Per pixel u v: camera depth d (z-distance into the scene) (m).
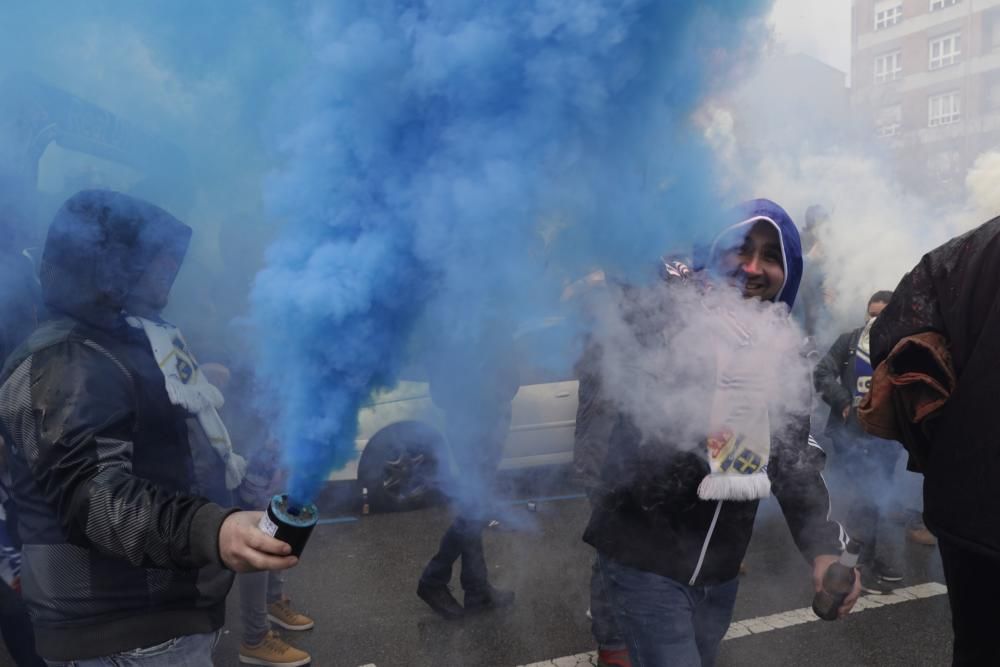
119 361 1.42
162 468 1.47
